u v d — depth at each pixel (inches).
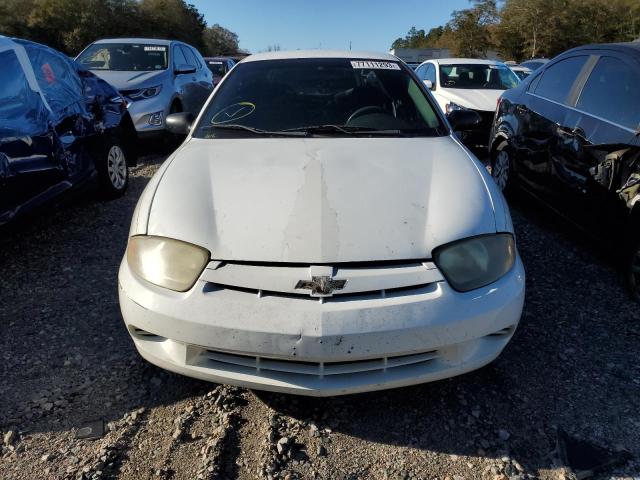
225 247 79.7
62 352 104.8
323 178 93.3
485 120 293.0
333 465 78.2
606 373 99.5
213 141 113.8
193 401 91.4
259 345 74.8
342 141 111.3
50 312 119.8
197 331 76.5
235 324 75.0
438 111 127.6
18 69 147.6
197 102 329.4
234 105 125.5
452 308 77.1
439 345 77.0
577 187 144.9
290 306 75.0
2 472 76.4
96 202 201.2
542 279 138.0
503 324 81.3
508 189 198.7
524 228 175.5
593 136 141.1
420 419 87.5
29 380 96.3
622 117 134.5
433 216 84.7
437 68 348.2
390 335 74.5
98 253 153.3
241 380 79.6
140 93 271.1
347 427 85.7
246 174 95.6
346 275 76.3
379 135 116.0
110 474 76.2
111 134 199.6
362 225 81.9
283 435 83.7
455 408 90.0
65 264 145.4
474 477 76.2
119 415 88.0
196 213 85.5
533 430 85.2
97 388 94.4
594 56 156.9
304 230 80.8
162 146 292.8
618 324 116.4
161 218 85.8
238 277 77.2
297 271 76.7
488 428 85.6
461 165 101.1
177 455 79.6
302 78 132.1
